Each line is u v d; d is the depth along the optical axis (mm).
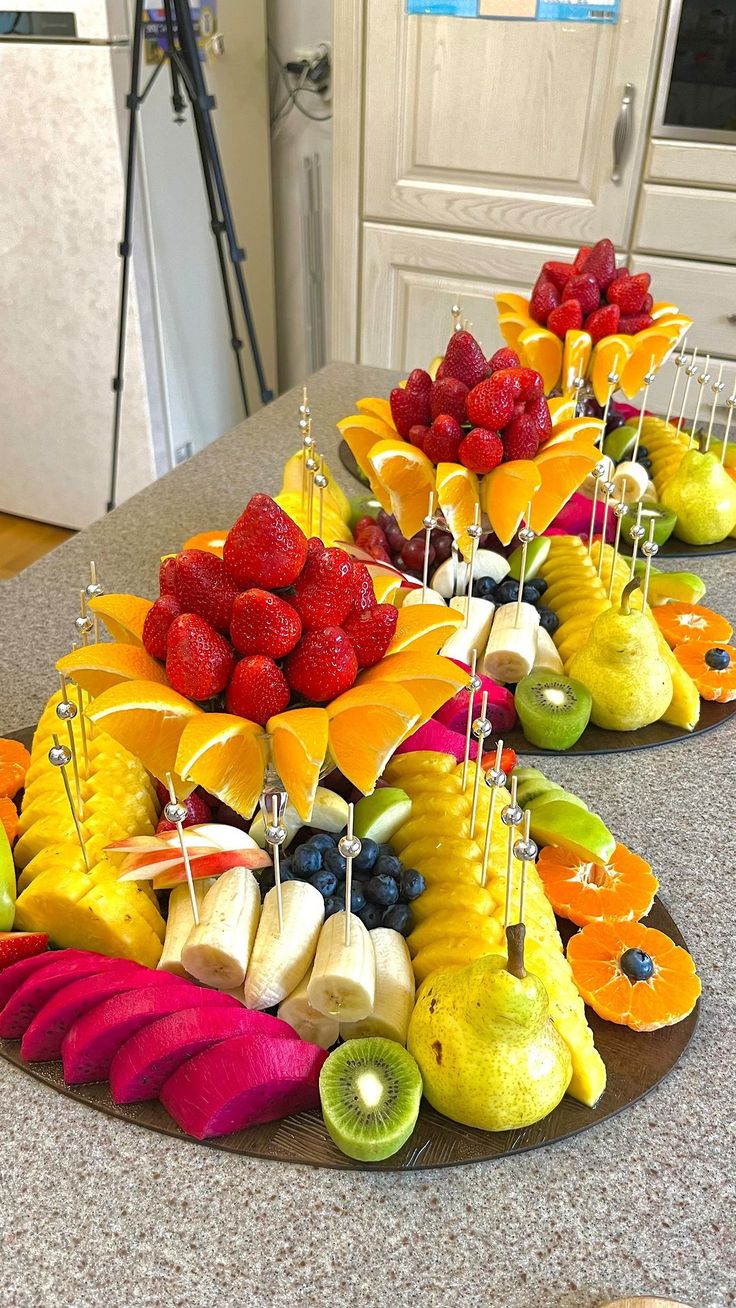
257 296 3227
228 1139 716
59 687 1190
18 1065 768
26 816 911
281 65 2984
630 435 1637
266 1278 641
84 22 2205
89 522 3020
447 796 900
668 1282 644
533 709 1120
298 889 810
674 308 1629
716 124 2277
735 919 915
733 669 1247
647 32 2225
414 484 1266
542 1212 680
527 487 1169
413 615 860
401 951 801
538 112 2412
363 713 722
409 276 2766
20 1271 642
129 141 2369
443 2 2350
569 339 1518
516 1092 691
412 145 2572
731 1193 697
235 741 730
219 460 1774
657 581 1364
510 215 2570
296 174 3150
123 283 2467
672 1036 799
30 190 2494
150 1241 659
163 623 760
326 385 2070
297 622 730
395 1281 641
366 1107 701
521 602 1243
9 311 2715
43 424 2885
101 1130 724
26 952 808
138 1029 715
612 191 2441
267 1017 734
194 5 2543
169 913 847
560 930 893
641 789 1085
